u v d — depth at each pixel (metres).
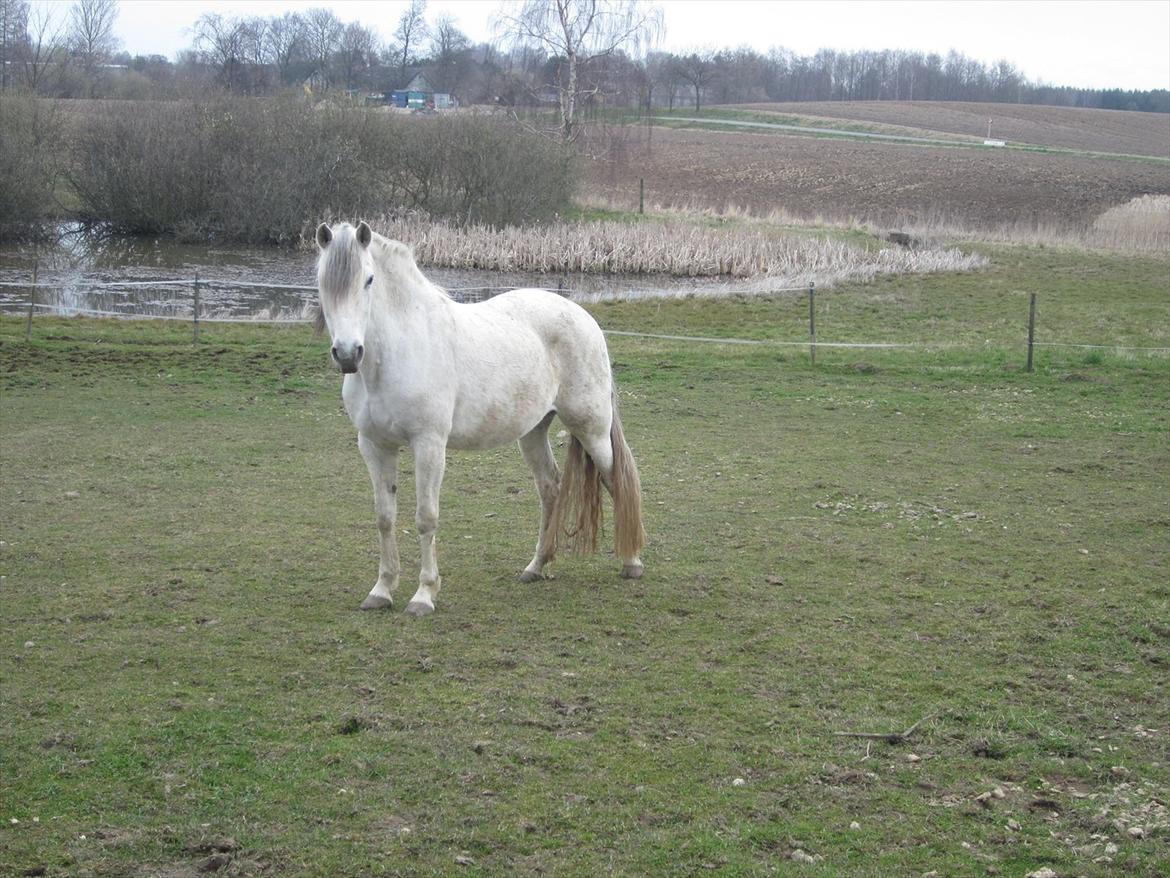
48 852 4.02
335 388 14.32
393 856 4.05
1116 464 10.87
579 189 42.72
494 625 6.42
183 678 5.59
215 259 32.41
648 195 47.66
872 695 5.51
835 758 4.84
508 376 6.73
